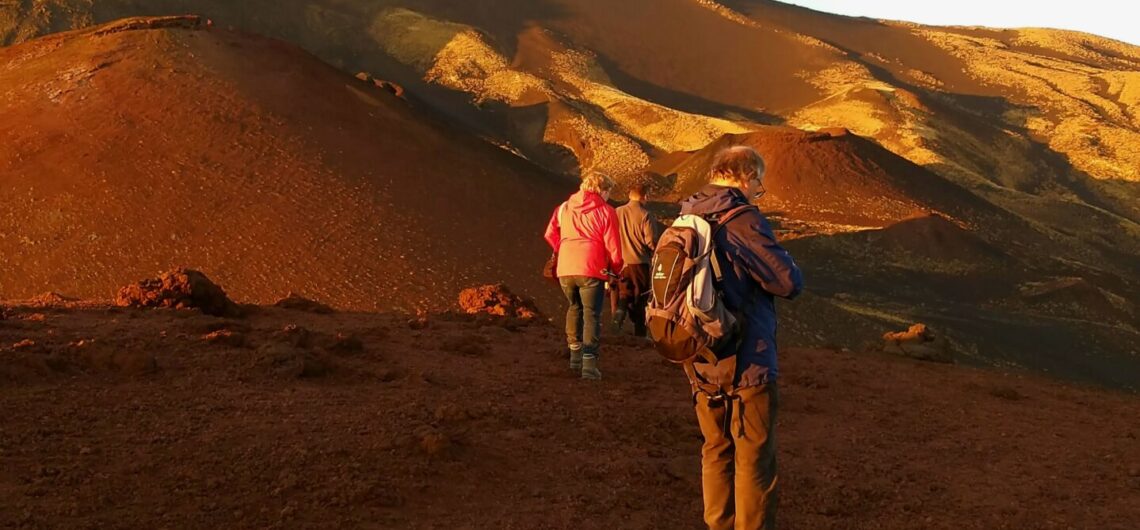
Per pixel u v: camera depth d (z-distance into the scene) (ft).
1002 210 500.74
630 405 26.02
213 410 21.21
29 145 206.28
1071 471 22.79
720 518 15.79
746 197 15.38
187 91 236.22
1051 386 34.81
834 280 331.36
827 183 465.88
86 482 16.74
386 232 195.31
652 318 14.92
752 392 15.06
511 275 188.85
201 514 16.06
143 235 181.78
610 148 620.90
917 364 38.68
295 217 194.80
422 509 17.43
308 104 247.70
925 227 384.27
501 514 17.56
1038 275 363.76
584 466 20.45
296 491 17.30
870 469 22.08
